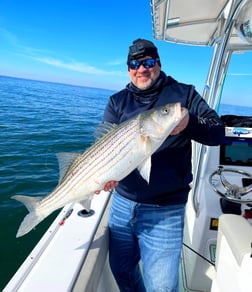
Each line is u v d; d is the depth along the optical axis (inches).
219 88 107.2
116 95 89.3
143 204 79.3
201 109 75.5
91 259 70.2
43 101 1187.3
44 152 366.3
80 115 838.5
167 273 76.4
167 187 77.1
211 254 83.4
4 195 229.8
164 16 100.3
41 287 59.2
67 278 61.9
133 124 68.5
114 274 87.6
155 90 80.4
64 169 75.5
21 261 150.3
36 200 74.9
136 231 82.5
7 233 174.7
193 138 69.4
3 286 132.3
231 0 80.3
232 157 111.0
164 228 78.0
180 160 77.2
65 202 75.7
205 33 121.3
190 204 108.1
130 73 81.9
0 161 314.8
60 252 71.2
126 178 79.5
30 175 276.4
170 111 64.6
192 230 95.0
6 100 1024.2
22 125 558.6
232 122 120.0
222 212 83.0
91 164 72.2
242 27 90.4
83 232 80.5
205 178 103.4
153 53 78.5
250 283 45.1
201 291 85.7
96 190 73.0
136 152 68.4
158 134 66.1
